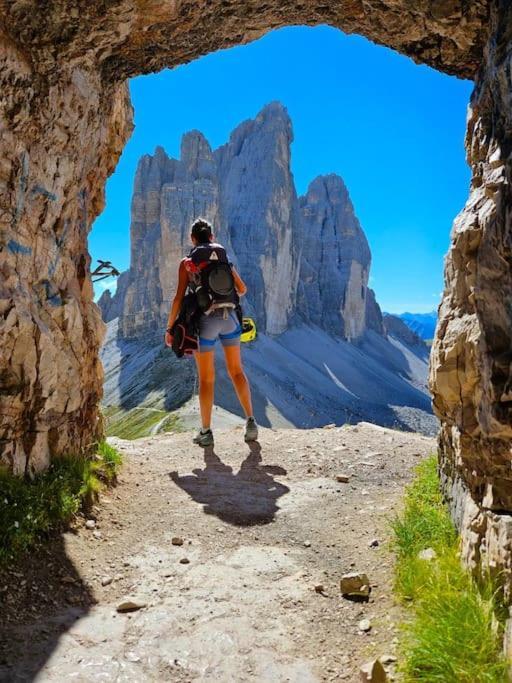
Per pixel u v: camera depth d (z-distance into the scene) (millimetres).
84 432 7547
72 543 5340
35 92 5957
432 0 5434
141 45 6906
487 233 4129
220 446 9664
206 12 6410
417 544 5082
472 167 5402
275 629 4227
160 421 95000
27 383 5766
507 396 3752
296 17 6766
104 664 3701
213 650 3926
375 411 169750
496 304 3965
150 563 5250
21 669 3564
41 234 6359
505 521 3758
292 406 139375
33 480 5879
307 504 6941
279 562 5359
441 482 6375
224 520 6363
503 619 3580
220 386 110438
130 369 142625
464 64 6234
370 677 3447
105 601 4570
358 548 5602
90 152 7668
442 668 3365
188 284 9164
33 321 5859
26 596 4391
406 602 4406
